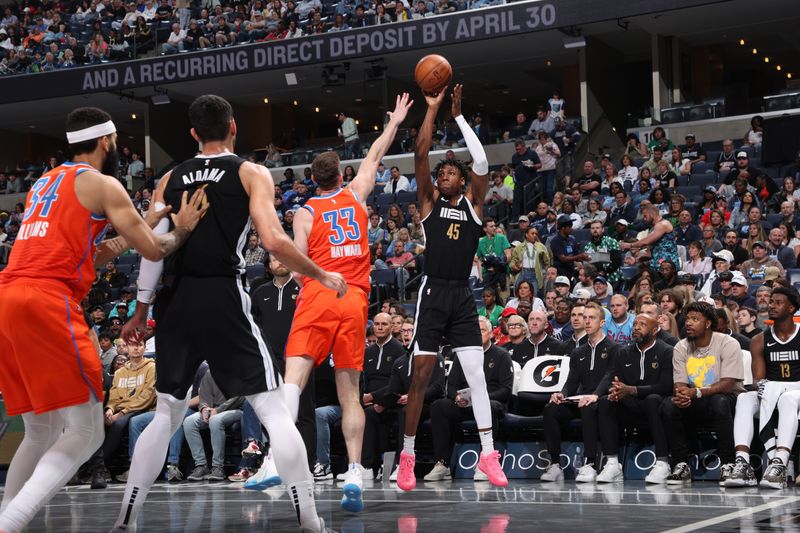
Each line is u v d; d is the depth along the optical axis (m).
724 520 5.73
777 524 5.50
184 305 4.86
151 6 28.75
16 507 4.43
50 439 4.88
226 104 5.12
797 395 8.38
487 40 25.17
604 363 9.66
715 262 13.03
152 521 6.25
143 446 4.97
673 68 25.28
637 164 20.73
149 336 12.66
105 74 26.47
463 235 7.49
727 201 17.05
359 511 6.38
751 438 8.55
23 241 4.68
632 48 26.39
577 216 18.02
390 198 21.77
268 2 27.31
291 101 30.98
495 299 14.20
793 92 22.56
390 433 10.54
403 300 16.78
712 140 22.69
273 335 8.79
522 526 5.52
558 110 24.09
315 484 9.36
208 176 4.94
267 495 8.31
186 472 11.27
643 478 9.37
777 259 14.09
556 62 27.69
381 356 10.73
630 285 13.82
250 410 10.31
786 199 16.94
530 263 15.59
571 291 14.93
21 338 4.55
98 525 6.12
